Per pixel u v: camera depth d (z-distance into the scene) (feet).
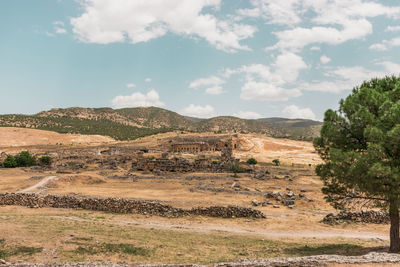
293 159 543.39
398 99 80.59
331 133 84.28
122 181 259.80
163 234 98.84
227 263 60.29
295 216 141.18
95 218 122.01
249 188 216.33
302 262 59.93
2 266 54.90
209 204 159.84
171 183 242.37
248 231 112.78
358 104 84.74
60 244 74.18
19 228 85.92
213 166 342.23
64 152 592.19
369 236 106.63
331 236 106.52
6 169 316.40
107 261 64.95
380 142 72.13
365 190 76.28
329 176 86.22
